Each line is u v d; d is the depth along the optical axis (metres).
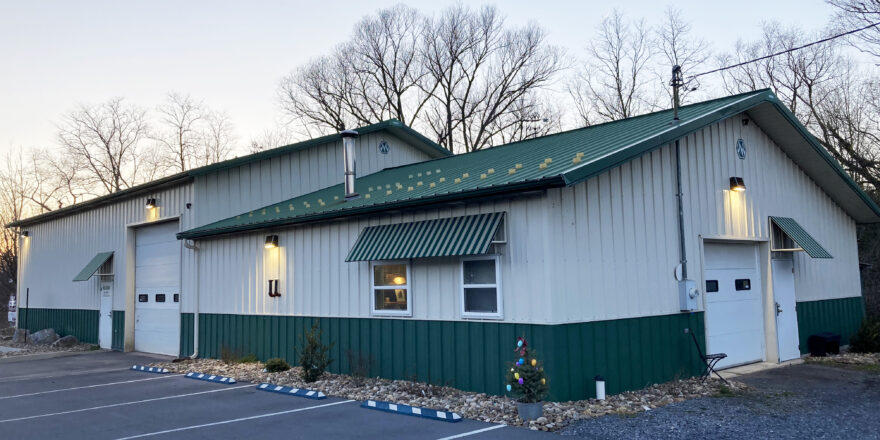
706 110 11.53
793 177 13.84
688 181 11.14
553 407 8.34
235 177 16.34
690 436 7.14
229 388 11.30
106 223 19.84
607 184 9.61
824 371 11.48
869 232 21.25
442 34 37.00
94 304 20.23
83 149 40.78
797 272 13.49
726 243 12.07
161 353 17.14
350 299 11.85
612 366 9.27
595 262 9.25
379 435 7.59
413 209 10.71
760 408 8.48
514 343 9.07
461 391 9.73
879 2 19.17
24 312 25.02
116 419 8.91
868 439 6.95
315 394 10.07
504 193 9.03
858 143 22.89
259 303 14.03
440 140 36.91
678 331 10.47
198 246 15.98
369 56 38.03
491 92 36.62
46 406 10.12
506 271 9.25
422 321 10.48
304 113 39.59
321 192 17.16
